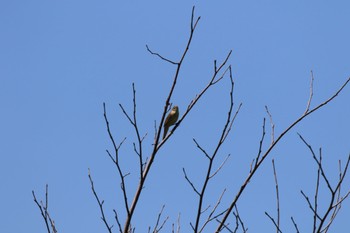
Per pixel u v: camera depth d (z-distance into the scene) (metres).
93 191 11.73
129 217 11.73
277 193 11.45
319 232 10.85
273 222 11.28
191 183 11.59
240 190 11.69
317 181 11.04
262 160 11.87
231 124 11.92
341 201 11.15
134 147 12.09
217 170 11.70
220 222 11.52
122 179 11.84
